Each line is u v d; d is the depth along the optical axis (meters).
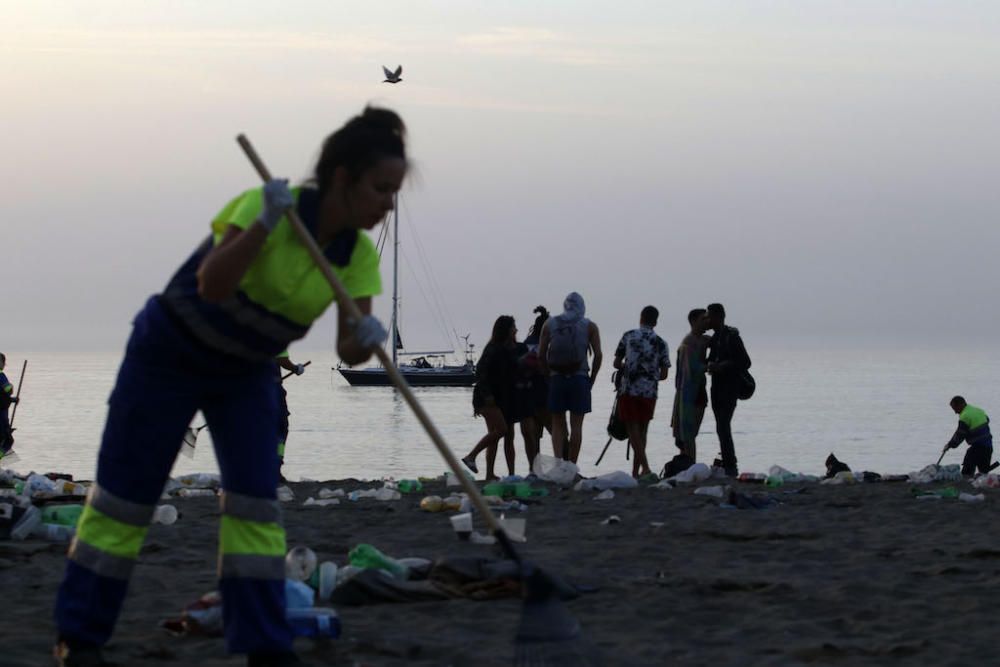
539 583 8.34
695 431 28.08
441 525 16.92
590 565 13.31
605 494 21.05
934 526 16.84
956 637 9.73
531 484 24.19
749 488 23.08
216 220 7.84
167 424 8.03
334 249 7.95
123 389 8.06
